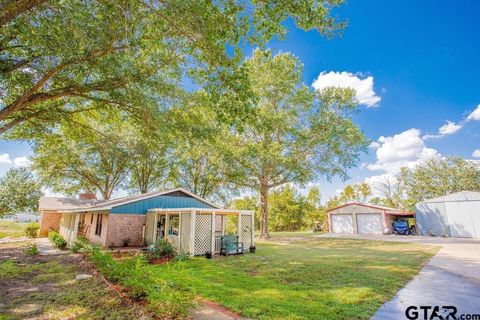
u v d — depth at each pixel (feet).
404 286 20.95
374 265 30.40
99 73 30.12
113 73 28.30
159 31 23.93
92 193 90.53
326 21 17.63
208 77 19.67
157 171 98.02
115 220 51.03
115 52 26.66
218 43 17.74
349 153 69.51
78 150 77.61
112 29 22.93
